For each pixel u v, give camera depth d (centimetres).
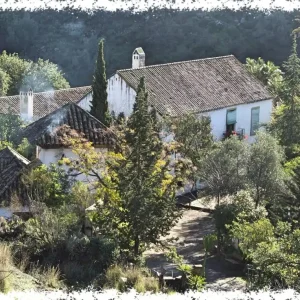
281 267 2255
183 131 4181
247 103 5084
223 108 4931
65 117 3984
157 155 2791
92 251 2475
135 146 2730
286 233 2584
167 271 2727
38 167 3328
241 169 3528
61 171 3366
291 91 4822
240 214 3027
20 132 4134
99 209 2786
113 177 2794
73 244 2462
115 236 2709
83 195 3108
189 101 4794
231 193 3512
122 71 4841
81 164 3394
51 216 2641
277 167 3503
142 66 5391
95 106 4519
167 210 2745
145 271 2425
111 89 4847
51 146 3753
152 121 2988
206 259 3075
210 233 3481
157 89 4788
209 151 3947
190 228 3631
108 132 3856
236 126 5044
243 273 2853
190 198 4034
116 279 2227
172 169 3697
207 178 3575
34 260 2406
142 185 2711
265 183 3475
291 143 4631
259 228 2669
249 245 2677
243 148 3556
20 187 3225
